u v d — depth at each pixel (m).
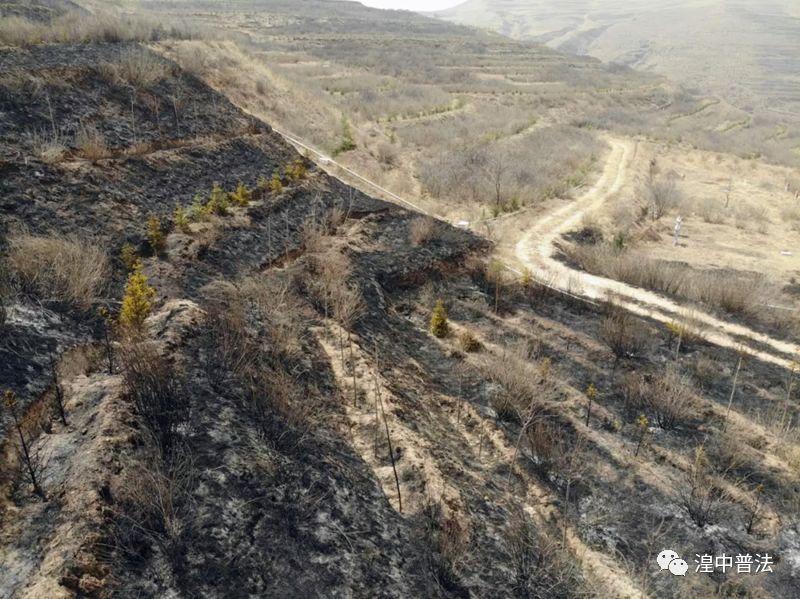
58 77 14.74
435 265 15.20
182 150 14.80
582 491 8.83
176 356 7.41
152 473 5.54
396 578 5.86
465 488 7.80
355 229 15.45
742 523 8.44
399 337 11.85
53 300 7.95
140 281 8.35
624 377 11.66
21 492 5.29
